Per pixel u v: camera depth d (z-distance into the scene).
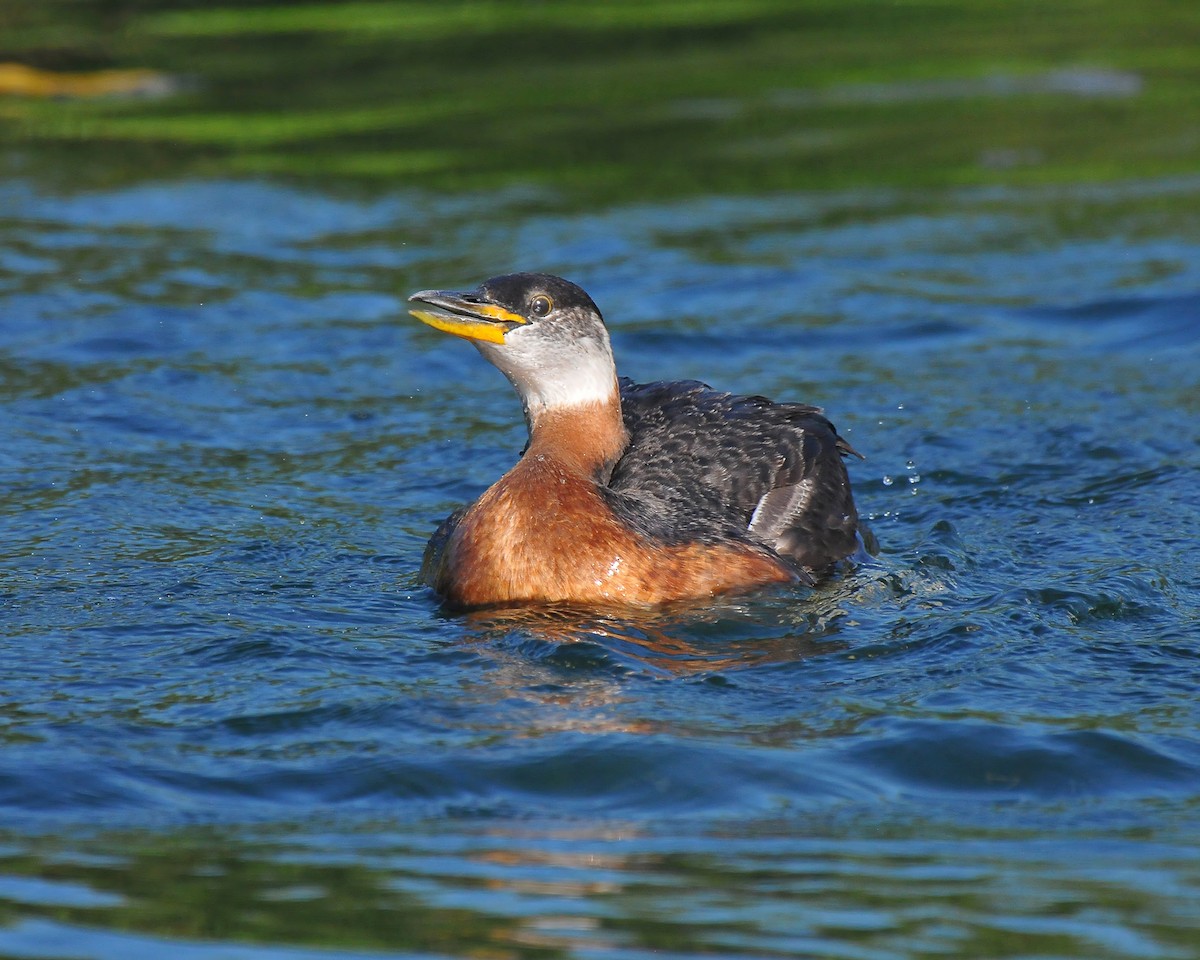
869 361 17.45
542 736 8.72
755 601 11.17
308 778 8.23
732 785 8.16
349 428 15.72
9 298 18.81
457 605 11.25
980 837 7.63
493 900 6.89
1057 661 9.93
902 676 9.70
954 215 22.38
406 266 20.39
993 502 13.60
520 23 33.53
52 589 11.38
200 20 33.16
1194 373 16.81
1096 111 26.88
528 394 12.47
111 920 6.68
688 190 23.62
